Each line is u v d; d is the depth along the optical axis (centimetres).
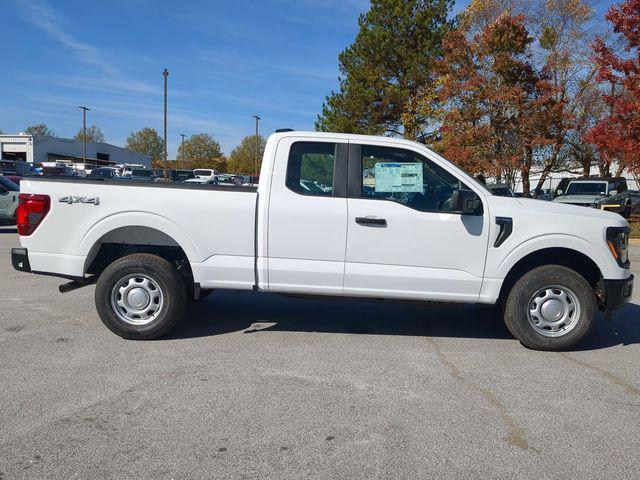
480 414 397
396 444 350
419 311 707
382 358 516
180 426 369
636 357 536
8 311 662
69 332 580
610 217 554
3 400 406
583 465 330
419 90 2798
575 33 2575
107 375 459
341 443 350
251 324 627
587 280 581
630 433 372
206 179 4603
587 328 539
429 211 538
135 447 340
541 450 347
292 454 335
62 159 7212
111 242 566
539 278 537
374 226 533
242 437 355
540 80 2406
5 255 1119
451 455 338
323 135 546
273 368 483
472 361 513
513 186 2661
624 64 1662
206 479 308
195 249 546
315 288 543
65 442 345
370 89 2912
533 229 534
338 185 541
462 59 2464
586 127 2614
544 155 2603
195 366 484
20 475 307
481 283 538
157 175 4581
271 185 541
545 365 507
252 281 548
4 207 1563
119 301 555
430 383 455
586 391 445
